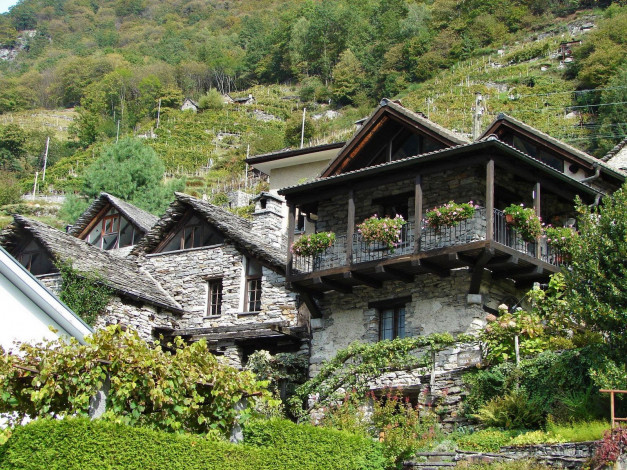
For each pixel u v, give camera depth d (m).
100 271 26.64
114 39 180.38
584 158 25.75
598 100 83.50
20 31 189.50
